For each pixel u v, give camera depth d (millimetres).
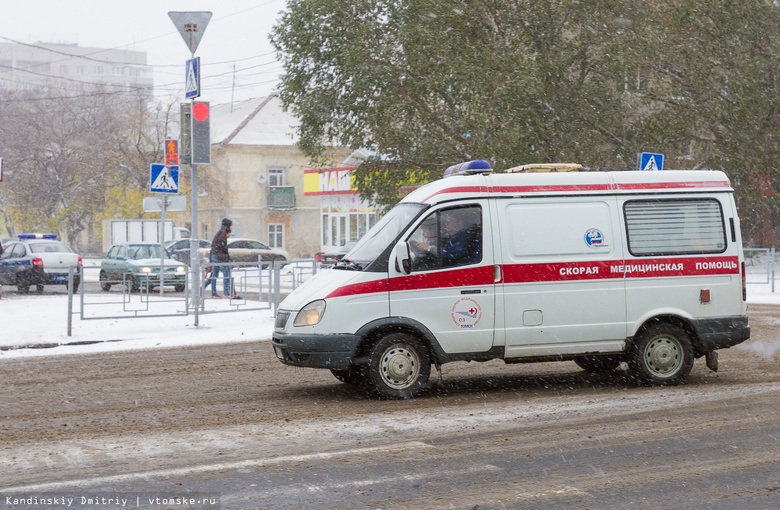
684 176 10141
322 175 54875
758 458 6410
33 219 64562
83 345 14484
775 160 30797
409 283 9297
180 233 55281
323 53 30391
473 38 27562
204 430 7645
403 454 6629
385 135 27672
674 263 9953
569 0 27297
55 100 69625
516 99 25266
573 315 9664
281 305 9719
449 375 11203
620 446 6836
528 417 8102
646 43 27016
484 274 9453
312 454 6645
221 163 62000
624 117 28875
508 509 5246
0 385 10430
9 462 6438
